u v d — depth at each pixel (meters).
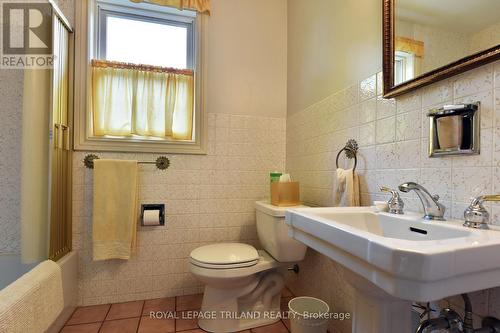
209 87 1.92
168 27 1.95
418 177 0.95
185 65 1.97
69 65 1.65
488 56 0.71
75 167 1.67
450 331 0.71
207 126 1.90
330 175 1.48
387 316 0.72
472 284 0.50
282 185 1.54
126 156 1.76
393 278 0.48
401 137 1.02
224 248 1.55
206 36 1.90
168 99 1.84
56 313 1.11
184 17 1.94
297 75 1.90
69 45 1.65
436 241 0.52
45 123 1.38
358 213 0.97
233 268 1.36
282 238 1.43
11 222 1.60
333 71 1.47
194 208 1.86
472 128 0.77
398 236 0.87
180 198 1.84
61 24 1.52
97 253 1.61
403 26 1.01
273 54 2.07
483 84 0.75
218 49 1.95
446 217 0.84
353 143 1.29
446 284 0.47
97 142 1.71
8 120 1.61
